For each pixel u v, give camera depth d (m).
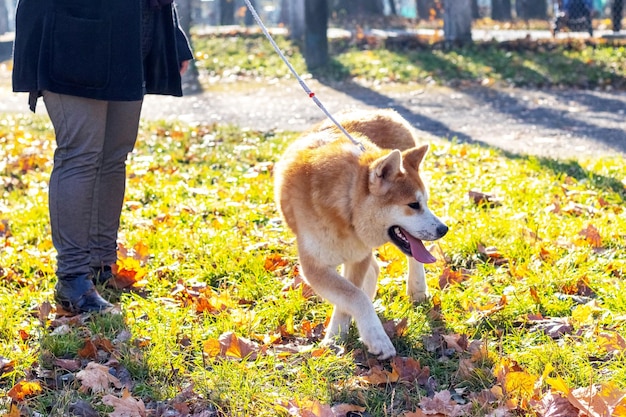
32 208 6.30
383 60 15.14
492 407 3.29
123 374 3.66
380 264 5.03
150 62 4.58
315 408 3.22
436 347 3.91
